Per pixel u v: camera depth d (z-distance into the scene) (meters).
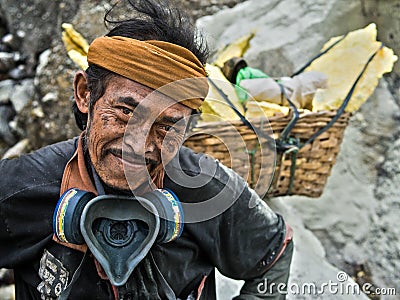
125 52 0.83
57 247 0.93
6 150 2.68
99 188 0.89
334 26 2.32
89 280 0.91
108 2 2.48
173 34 0.90
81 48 1.80
